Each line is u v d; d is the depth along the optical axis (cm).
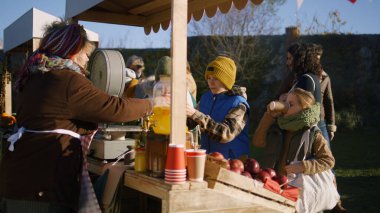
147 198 269
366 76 1423
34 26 516
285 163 287
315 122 282
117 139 262
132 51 1578
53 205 198
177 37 199
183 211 189
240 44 1474
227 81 284
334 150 988
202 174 198
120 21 382
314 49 335
